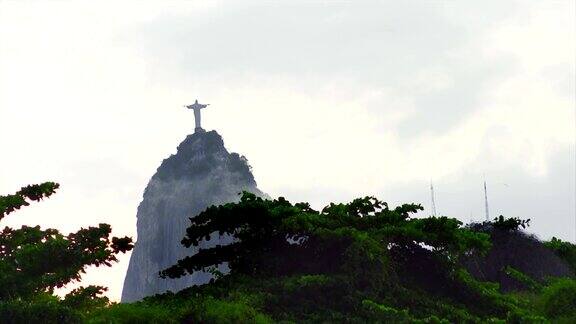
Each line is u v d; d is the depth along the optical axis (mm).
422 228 39500
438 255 39344
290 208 40844
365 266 36719
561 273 46375
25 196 36281
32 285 32500
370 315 35312
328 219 41031
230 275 39219
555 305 36875
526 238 46594
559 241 47281
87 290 33812
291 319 34656
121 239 34438
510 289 44750
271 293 36344
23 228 35875
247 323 32875
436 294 38500
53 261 33000
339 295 36125
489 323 36000
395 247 39906
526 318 35938
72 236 34094
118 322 31578
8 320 29609
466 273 39188
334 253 39188
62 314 30359
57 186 36938
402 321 34781
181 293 36781
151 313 32312
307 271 39375
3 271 32750
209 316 32625
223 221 40938
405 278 38875
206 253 41156
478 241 39531
